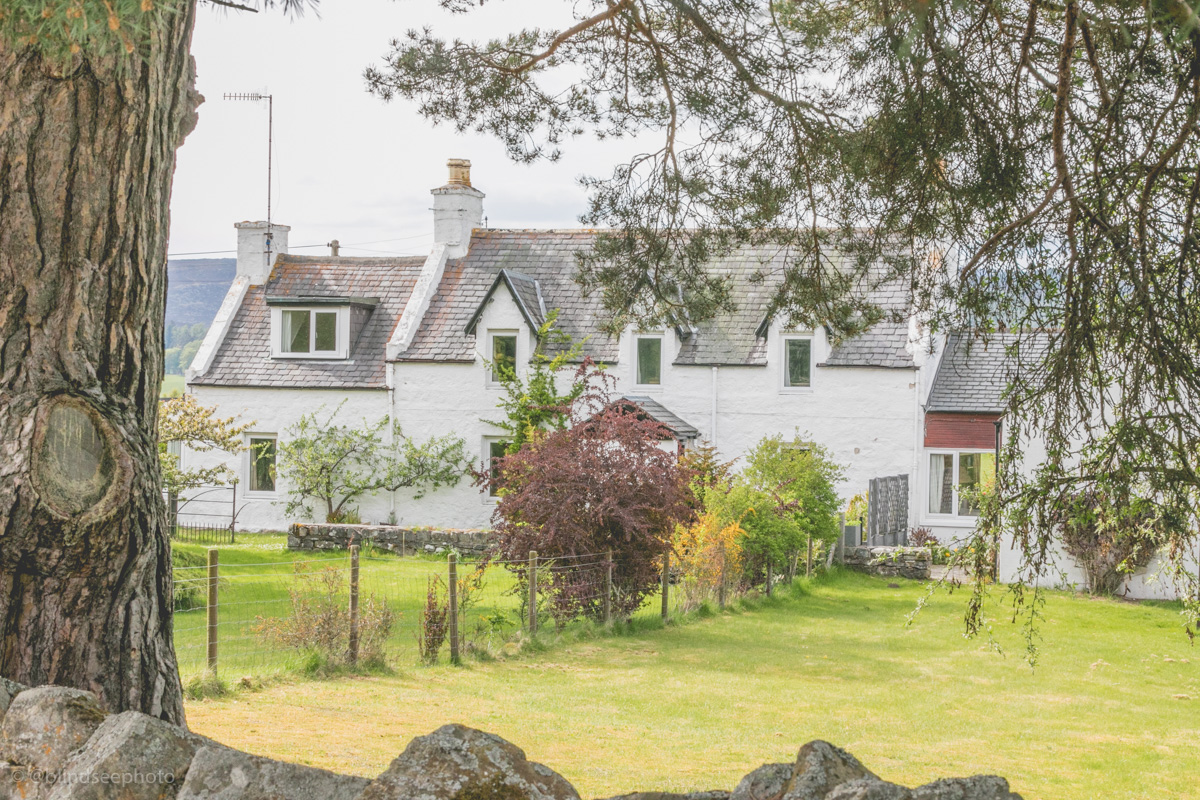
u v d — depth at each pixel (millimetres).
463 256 30344
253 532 28516
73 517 4418
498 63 8938
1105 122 6965
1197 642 16312
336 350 28969
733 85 8422
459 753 2988
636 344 27641
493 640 14055
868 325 9031
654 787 7012
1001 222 7469
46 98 4484
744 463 27016
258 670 11102
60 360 4566
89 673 4527
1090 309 6941
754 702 11242
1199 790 8172
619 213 9023
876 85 7523
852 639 15789
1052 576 21656
